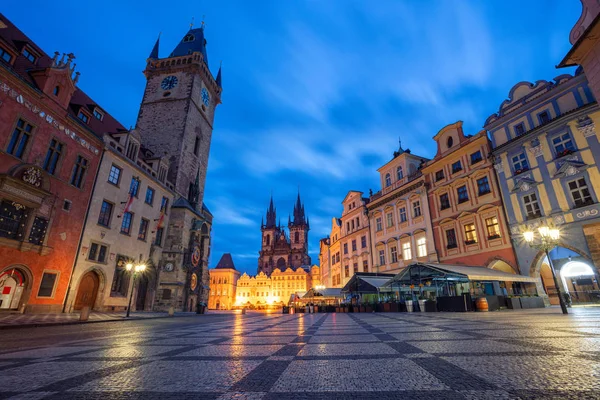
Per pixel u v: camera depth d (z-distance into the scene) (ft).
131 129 93.81
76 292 67.97
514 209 76.13
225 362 12.03
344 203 154.71
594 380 7.75
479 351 12.67
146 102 147.33
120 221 83.15
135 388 8.27
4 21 70.74
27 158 59.41
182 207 110.83
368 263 126.52
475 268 73.56
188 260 108.68
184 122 138.72
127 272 85.35
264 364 11.50
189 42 172.96
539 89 76.07
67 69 68.44
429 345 14.99
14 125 57.41
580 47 39.75
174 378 9.42
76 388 8.28
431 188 101.24
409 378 8.74
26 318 46.50
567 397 6.57
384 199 120.67
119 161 84.28
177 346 17.57
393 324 30.94
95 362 12.35
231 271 354.54
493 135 84.38
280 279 364.79
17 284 58.13
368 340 18.15
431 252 96.37
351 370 10.06
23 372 10.44
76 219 69.77
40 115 62.44
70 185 68.80
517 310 54.03
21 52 69.67
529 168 74.28
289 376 9.48
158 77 152.35
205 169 155.74
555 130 70.79
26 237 57.93
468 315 42.32
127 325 40.78
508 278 63.93
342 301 122.72
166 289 99.55
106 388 8.28
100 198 76.95
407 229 107.96
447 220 92.73
